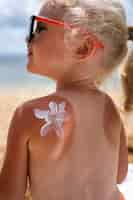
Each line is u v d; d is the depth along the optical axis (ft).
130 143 5.13
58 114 3.39
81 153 3.46
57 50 3.46
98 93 3.60
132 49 4.15
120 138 3.83
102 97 3.61
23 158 3.44
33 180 3.48
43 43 3.49
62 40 3.44
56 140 3.36
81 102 3.48
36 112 3.38
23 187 3.49
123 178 3.95
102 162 3.53
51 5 3.49
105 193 3.54
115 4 3.53
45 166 3.42
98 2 3.47
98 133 3.52
